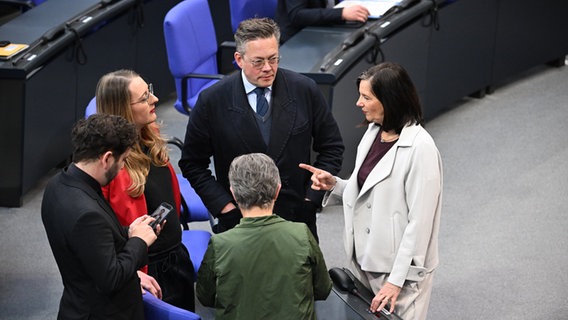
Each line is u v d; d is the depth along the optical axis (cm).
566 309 752
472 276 799
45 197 476
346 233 597
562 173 991
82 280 474
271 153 606
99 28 984
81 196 463
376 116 558
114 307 476
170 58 896
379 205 567
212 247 477
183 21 897
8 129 867
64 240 462
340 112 884
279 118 605
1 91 856
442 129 1095
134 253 477
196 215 715
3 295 747
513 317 740
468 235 864
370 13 954
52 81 907
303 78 620
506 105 1173
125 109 548
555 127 1109
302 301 473
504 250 841
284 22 948
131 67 1064
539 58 1249
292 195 619
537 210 914
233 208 614
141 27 1067
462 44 1097
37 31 913
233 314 477
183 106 911
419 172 546
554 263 821
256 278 471
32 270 789
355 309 556
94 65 985
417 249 554
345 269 602
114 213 488
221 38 1239
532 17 1203
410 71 1009
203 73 950
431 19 1016
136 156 550
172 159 1005
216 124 607
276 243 471
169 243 577
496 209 914
